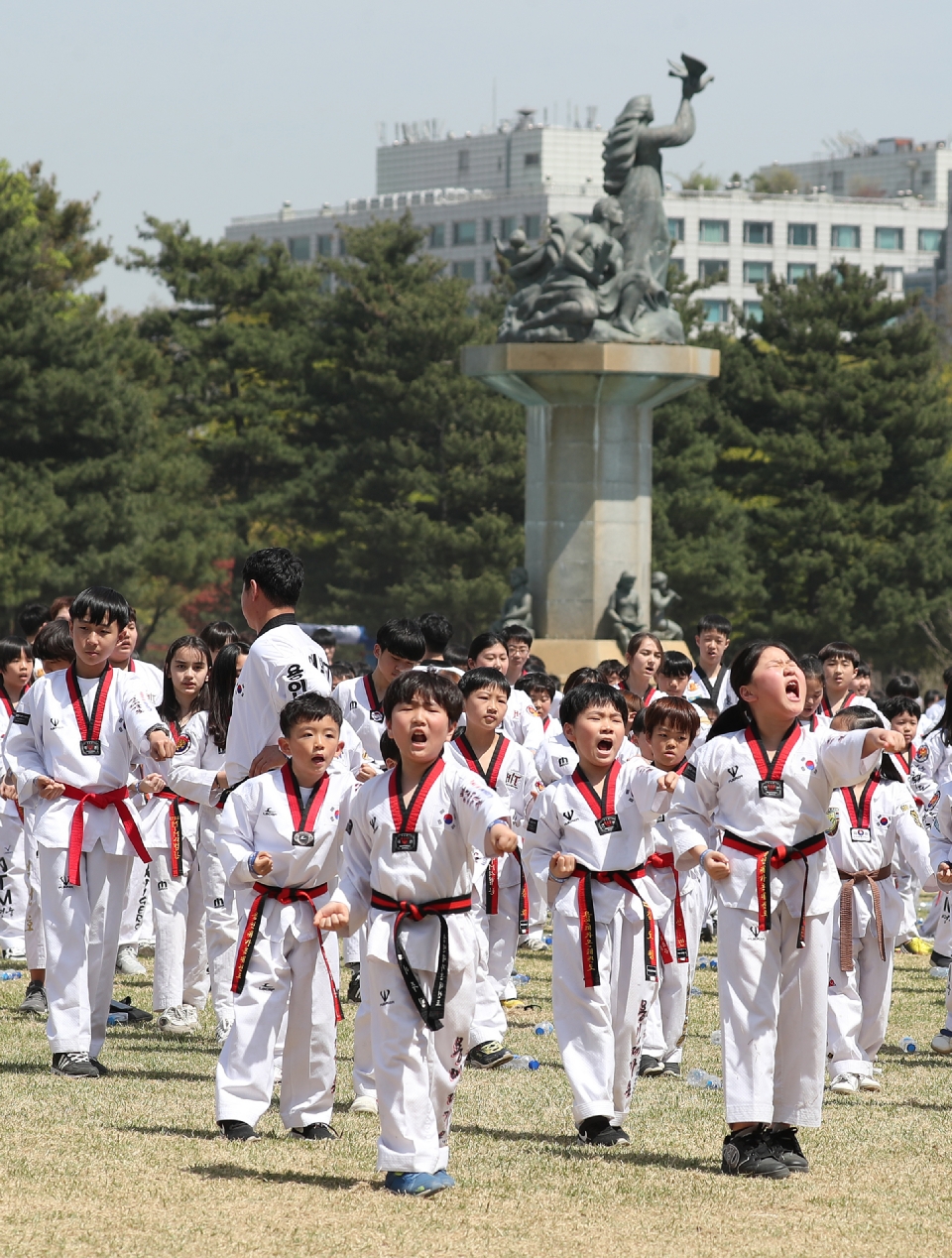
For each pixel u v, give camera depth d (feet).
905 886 95.14
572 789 53.36
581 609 174.81
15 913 86.74
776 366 300.40
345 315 315.58
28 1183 45.01
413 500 311.88
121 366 316.40
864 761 48.01
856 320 306.35
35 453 285.64
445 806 46.57
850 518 295.07
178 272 331.36
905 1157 51.03
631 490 176.14
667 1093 60.54
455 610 292.61
